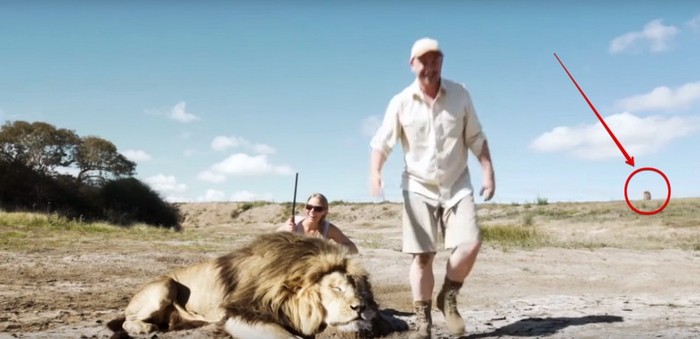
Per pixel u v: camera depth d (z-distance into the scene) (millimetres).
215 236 22047
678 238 23344
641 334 5695
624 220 28969
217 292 5383
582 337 5551
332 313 4809
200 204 68562
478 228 5047
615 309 7602
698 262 15445
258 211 62938
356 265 5070
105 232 23297
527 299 8891
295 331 4938
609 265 14219
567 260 15148
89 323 6418
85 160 45188
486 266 13641
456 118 5012
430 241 5109
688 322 6402
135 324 5426
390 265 13297
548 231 27703
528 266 13750
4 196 39375
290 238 5191
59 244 16406
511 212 36875
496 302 8594
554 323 6352
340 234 6934
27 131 43219
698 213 29375
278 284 4953
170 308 5539
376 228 38938
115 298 8578
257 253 5188
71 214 39156
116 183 42094
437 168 5027
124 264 12609
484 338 5504
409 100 5047
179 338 5125
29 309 7469
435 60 4898
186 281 5621
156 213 42531
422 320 5141
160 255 14328
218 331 5094
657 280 11602
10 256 13180
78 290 9250
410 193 5121
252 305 4969
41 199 39781
